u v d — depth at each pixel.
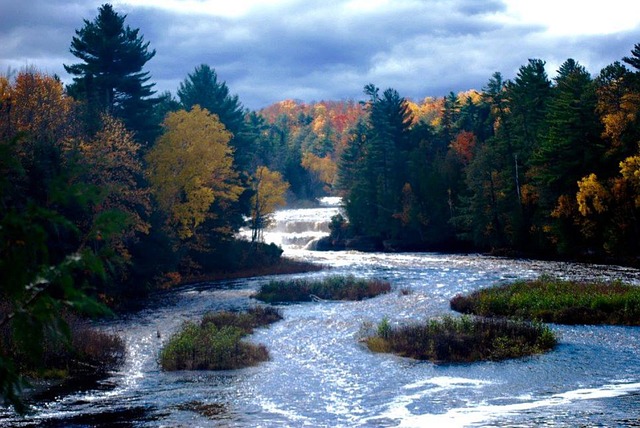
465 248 91.06
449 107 127.62
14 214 4.86
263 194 74.44
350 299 42.69
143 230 45.91
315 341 29.22
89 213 36.88
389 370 23.59
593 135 69.19
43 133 41.47
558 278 46.53
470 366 23.94
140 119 65.94
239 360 24.94
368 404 19.27
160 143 59.97
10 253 4.80
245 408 18.83
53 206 34.41
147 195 50.66
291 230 111.25
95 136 47.88
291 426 16.94
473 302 36.19
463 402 19.30
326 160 195.88
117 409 18.56
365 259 74.38
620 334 28.77
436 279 51.69
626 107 68.56
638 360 24.25
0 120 40.47
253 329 32.41
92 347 25.61
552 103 81.12
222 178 64.38
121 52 67.38
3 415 17.77
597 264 62.84
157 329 33.06
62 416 17.75
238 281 56.31
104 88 65.94
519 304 34.25
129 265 45.12
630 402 18.55
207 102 99.25
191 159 59.03
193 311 39.41
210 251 63.56
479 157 84.88
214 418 17.75
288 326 33.03
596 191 64.12
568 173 69.50
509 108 93.06
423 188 97.38
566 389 20.56
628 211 63.75
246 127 121.06
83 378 22.36
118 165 45.19
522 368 23.42
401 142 119.38
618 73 71.88
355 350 27.16
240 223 73.94
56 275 5.09
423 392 20.58
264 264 67.12
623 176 64.12
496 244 82.62
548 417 17.14
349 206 106.62
